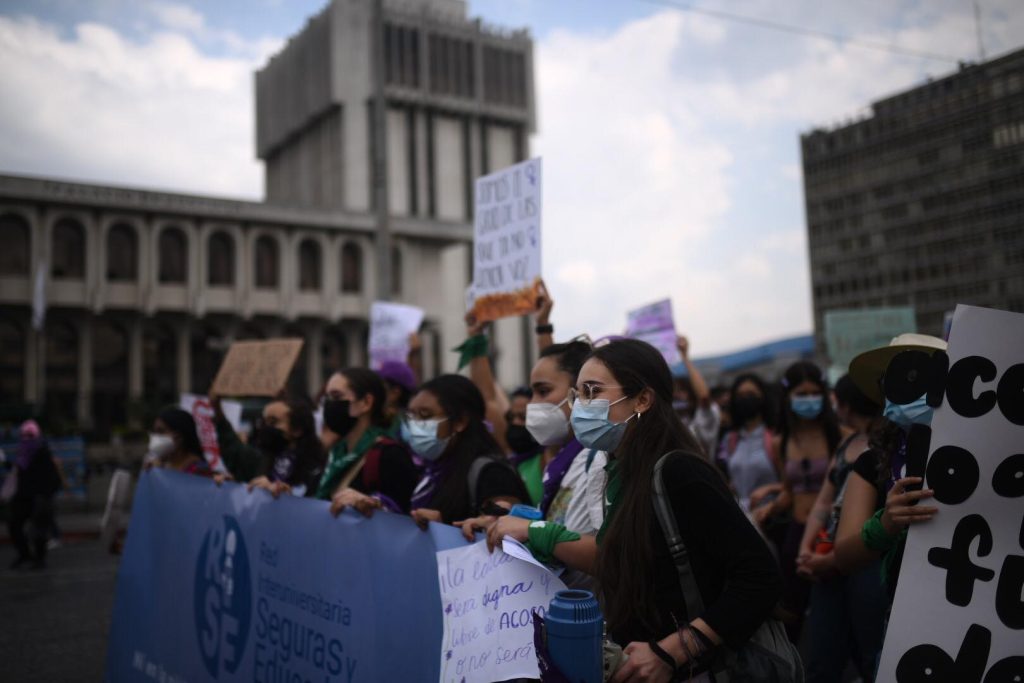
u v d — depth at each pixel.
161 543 4.54
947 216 51.81
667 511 2.08
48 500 10.33
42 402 43.44
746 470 5.78
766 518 4.96
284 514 3.50
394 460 3.64
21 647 6.26
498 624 2.42
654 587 2.10
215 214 49.09
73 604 7.92
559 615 1.92
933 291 53.59
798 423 4.87
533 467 4.17
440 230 56.88
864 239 60.22
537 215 4.46
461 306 69.88
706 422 6.80
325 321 53.69
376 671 2.88
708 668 2.04
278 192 79.81
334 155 69.62
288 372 5.16
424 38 70.94
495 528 2.48
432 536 2.74
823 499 3.96
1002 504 2.17
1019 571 2.14
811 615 3.78
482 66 73.62
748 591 1.97
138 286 47.62
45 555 10.79
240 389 5.54
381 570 2.93
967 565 2.17
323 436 5.04
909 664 2.18
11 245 44.69
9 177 43.81
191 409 5.79
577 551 2.39
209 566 4.04
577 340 3.09
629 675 1.98
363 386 4.00
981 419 2.19
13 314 45.34
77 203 45.44
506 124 75.44
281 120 77.69
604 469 2.56
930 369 2.24
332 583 3.15
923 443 2.35
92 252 46.31
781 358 51.84
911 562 2.22
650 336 7.19
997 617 2.14
